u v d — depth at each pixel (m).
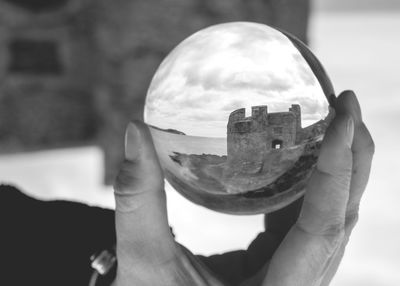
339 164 0.22
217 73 0.22
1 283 0.26
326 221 0.22
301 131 0.22
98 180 1.65
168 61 0.23
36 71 2.05
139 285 0.23
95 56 2.06
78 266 0.26
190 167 0.23
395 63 5.95
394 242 1.31
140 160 0.21
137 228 0.22
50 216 0.28
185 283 0.23
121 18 1.53
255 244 0.28
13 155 1.94
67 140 2.10
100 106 1.82
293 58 0.23
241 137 0.22
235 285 0.27
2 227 0.28
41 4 2.03
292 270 0.23
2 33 2.01
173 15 1.49
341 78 4.60
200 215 1.32
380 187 1.74
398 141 2.37
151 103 0.23
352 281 1.10
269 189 0.23
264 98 0.22
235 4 1.41
